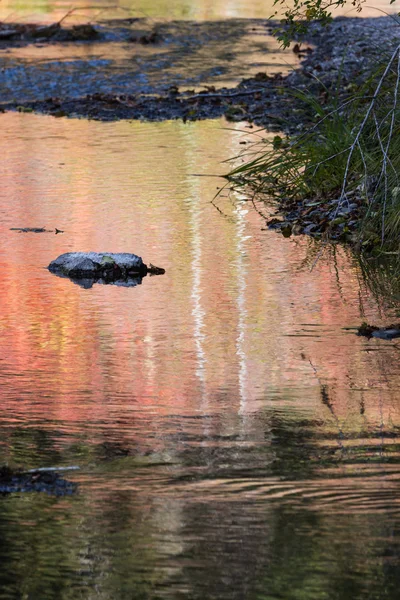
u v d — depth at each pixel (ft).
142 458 59.93
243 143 145.69
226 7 303.48
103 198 123.85
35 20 270.67
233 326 84.33
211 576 46.52
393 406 68.18
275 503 53.93
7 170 136.46
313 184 126.62
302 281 96.12
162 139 155.43
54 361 76.84
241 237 110.11
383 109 126.11
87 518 52.42
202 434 63.62
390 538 49.98
